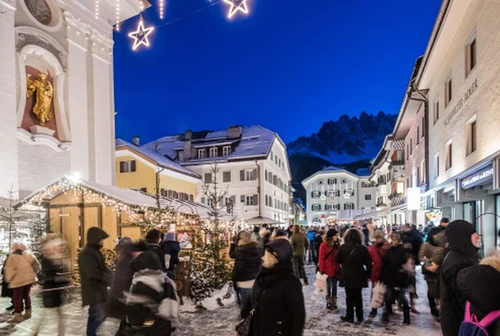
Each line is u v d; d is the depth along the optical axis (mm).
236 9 9797
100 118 21562
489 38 11922
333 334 7125
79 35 20516
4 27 16141
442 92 18500
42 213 15070
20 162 16781
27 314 8367
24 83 17094
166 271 8672
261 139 46406
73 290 11750
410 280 7855
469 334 2857
